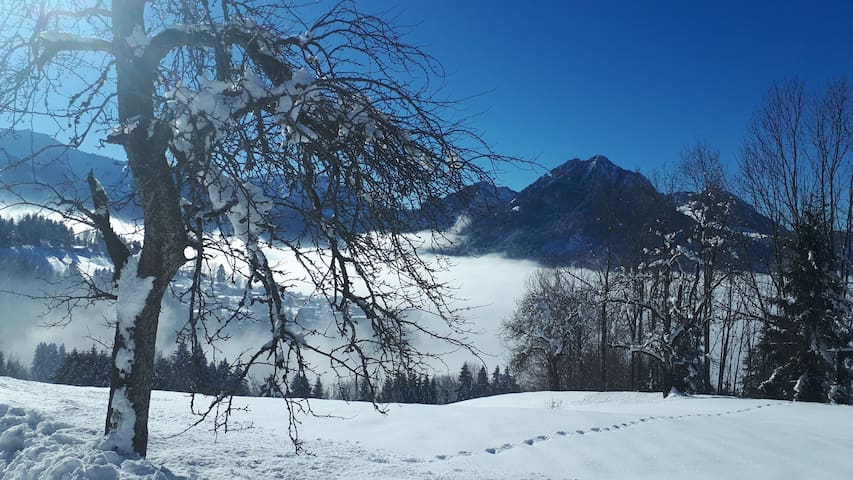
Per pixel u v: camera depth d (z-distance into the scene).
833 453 11.08
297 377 5.57
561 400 29.22
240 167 5.32
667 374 29.28
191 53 6.44
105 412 10.04
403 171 5.30
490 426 12.56
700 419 14.85
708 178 33.53
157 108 5.88
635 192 35.19
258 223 5.34
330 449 8.80
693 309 31.02
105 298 5.79
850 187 30.53
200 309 5.29
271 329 5.29
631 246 35.62
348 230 5.45
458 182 5.23
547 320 39.12
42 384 15.48
